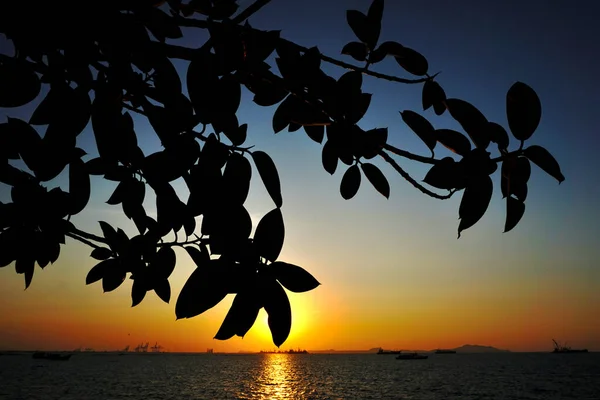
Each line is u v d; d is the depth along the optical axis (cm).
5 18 107
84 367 13438
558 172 136
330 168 159
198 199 122
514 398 5894
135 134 131
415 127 148
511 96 139
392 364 17600
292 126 182
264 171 123
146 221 186
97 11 114
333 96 144
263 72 134
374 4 152
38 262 176
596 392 6519
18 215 161
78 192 159
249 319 105
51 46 115
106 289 195
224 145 126
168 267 188
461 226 138
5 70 117
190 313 104
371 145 150
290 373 11606
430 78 151
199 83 127
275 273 110
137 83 124
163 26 132
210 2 159
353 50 151
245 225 117
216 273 108
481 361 19700
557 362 17350
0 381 7906
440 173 142
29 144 132
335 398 6041
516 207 138
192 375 10562
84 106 124
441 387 7400
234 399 5897
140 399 5712
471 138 141
